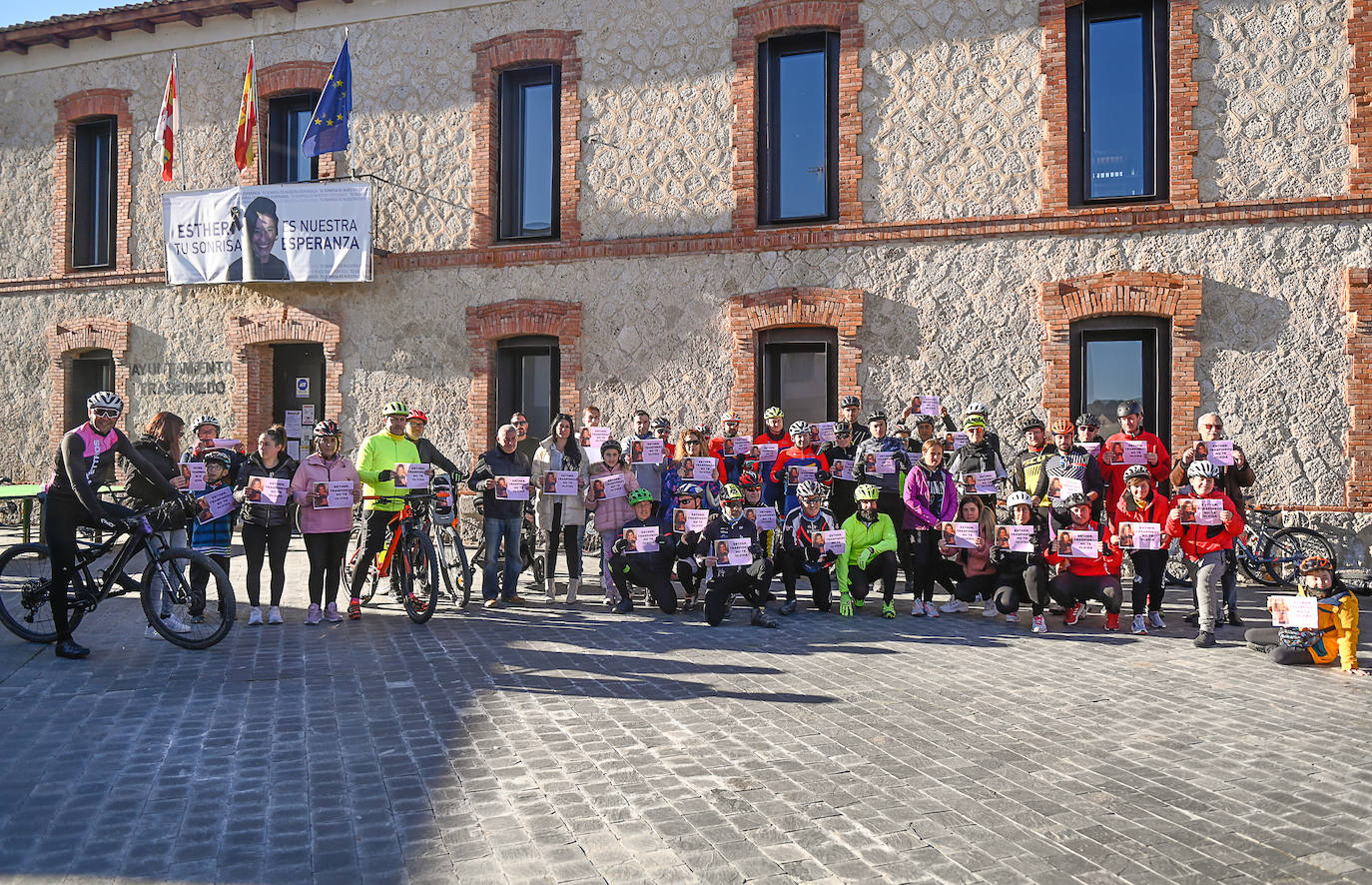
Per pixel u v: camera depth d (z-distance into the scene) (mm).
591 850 3883
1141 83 12289
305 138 14250
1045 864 3787
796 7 13156
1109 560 8875
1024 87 12367
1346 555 11305
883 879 3643
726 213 13516
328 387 15180
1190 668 7316
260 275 15125
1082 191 12406
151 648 7688
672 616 9477
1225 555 8297
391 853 3855
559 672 6996
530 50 14328
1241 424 11672
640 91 13891
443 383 14711
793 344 13523
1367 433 11273
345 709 5953
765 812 4301
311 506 8672
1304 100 11531
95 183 17094
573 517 10211
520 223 14953
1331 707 6191
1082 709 6098
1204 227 11797
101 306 16516
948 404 12617
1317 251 11477
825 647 8008
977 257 12547
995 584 9352
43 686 6449
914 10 12766
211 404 15859
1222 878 3678
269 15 15547
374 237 14938
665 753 5133
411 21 14922
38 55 16828
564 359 14102
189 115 16016
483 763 4953
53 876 3646
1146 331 12273
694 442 10414
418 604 8859
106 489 13414
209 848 3898
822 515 9656
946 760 5051
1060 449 9680
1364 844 3996
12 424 17141
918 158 12758
